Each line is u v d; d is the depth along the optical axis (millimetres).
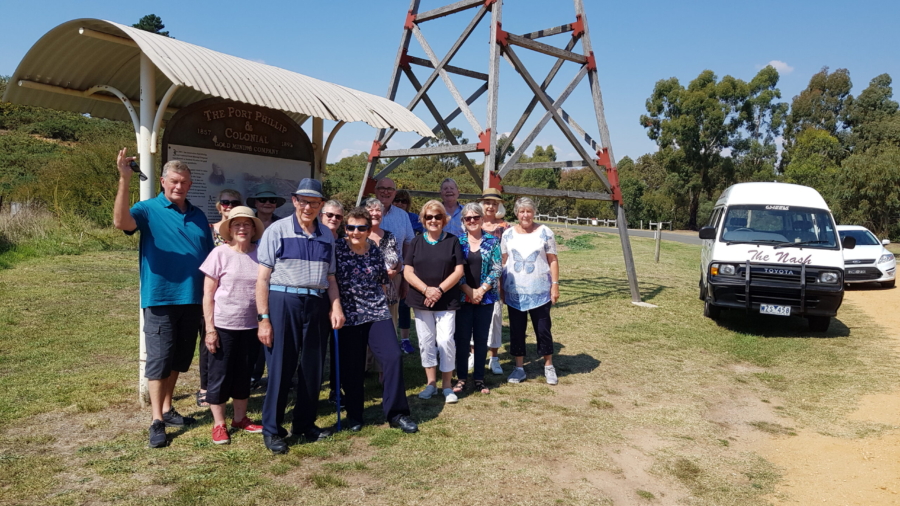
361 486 3473
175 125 4840
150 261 3963
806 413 5152
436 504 3287
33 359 5789
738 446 4383
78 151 20422
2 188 30781
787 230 8961
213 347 3936
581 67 10070
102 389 4996
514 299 5672
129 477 3447
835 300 7969
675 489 3631
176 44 4629
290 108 4797
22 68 4805
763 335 8234
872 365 6707
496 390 5488
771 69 53375
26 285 9633
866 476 3869
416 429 4344
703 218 55125
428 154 9352
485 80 10555
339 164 59719
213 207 5156
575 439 4352
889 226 23500
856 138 51750
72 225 16672
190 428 4285
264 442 4016
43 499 3145
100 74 5203
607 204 56594
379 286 4523
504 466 3832
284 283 3936
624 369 6336
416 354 6730
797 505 3465
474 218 5246
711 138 53938
